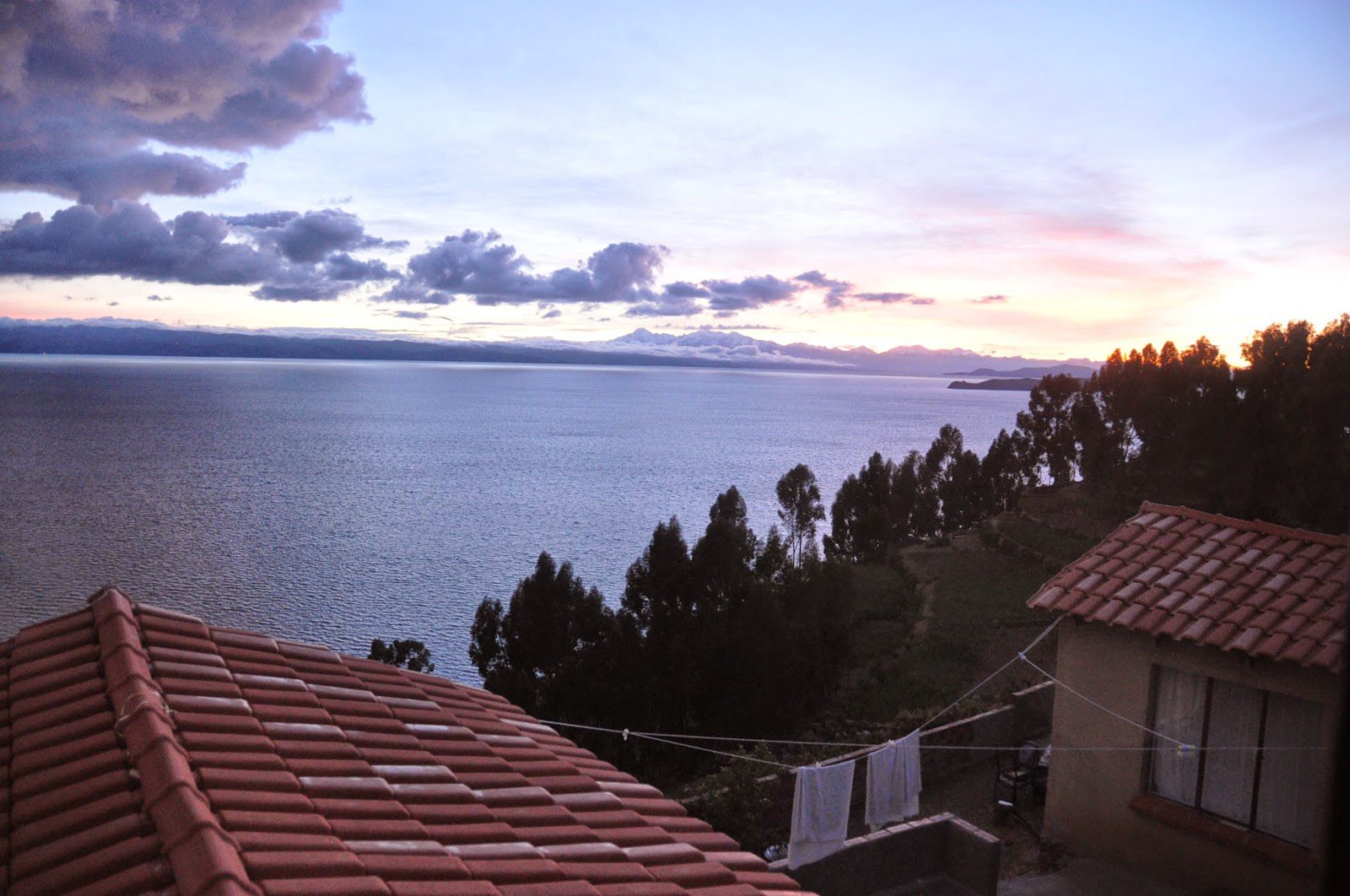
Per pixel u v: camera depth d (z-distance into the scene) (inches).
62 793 203.0
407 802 247.0
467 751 299.4
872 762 496.7
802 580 1283.2
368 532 3720.5
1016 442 2461.9
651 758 1055.0
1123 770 483.5
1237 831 436.5
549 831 255.9
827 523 3676.2
